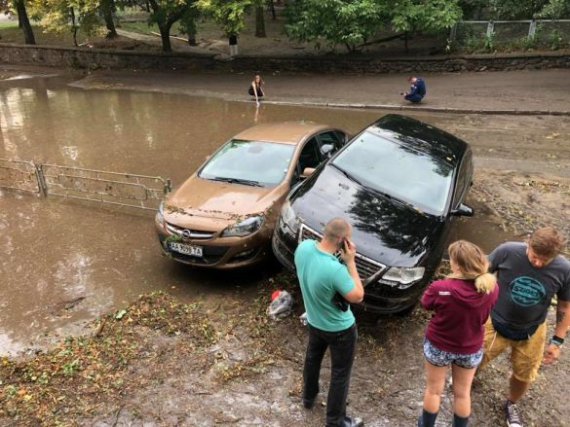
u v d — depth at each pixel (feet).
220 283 19.15
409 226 16.96
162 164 33.32
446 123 43.04
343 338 11.23
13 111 50.60
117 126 43.98
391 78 61.00
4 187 28.86
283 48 78.13
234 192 20.06
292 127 24.21
